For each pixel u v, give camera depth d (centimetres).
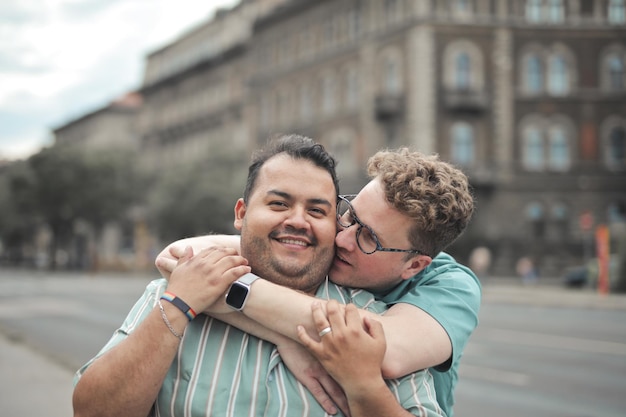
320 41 4266
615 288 2725
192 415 198
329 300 200
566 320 1784
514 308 2209
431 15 3603
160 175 4912
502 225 3628
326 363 192
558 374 989
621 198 3697
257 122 4831
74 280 4200
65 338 1368
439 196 218
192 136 5934
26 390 716
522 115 3684
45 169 5412
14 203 5675
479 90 3625
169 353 194
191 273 201
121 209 5612
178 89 6191
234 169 4444
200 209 4216
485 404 785
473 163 3628
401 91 3697
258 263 215
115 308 2158
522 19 3688
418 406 203
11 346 1105
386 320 209
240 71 5231
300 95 4425
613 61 3741
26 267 7250
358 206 224
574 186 3675
